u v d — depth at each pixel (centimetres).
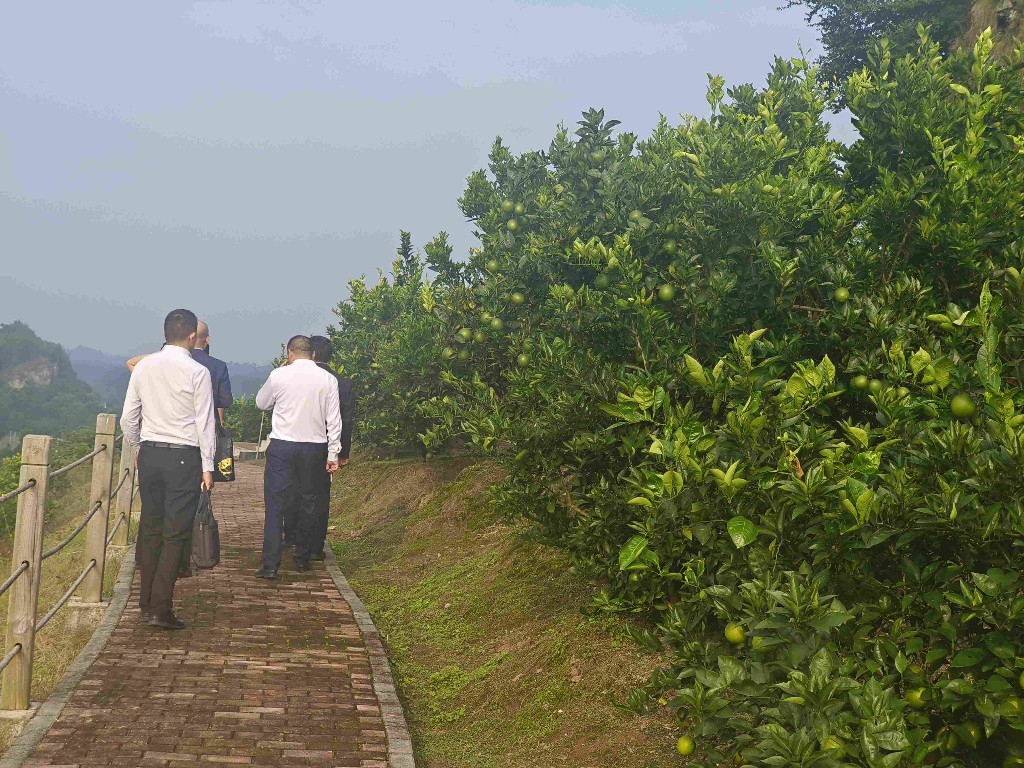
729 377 439
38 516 488
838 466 332
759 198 564
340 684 551
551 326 654
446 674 610
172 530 633
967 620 293
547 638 585
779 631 314
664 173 698
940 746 300
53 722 460
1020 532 281
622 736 452
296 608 723
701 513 396
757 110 775
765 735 287
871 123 595
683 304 566
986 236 480
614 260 561
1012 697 281
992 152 541
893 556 338
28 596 484
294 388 822
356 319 1759
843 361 489
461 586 777
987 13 1803
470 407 905
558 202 817
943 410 342
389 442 1353
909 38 2261
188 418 631
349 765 436
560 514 559
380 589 844
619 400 460
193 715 483
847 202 598
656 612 529
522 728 505
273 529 821
